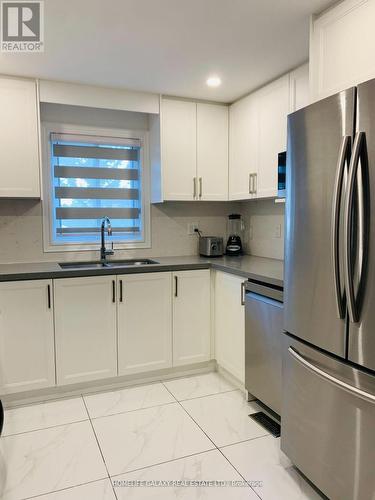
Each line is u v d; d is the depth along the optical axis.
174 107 3.24
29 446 2.16
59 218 3.26
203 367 3.21
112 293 2.80
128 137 3.42
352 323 1.49
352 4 1.77
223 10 1.92
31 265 2.97
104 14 1.95
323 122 1.60
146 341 2.95
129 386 2.94
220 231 3.82
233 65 2.60
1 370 2.55
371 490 1.44
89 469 1.96
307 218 1.72
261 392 2.44
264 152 2.97
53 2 1.83
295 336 1.86
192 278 3.05
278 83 2.79
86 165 3.31
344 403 1.54
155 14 1.95
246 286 2.60
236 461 2.02
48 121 3.14
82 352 2.76
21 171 2.78
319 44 1.97
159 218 3.57
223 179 3.47
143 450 2.12
